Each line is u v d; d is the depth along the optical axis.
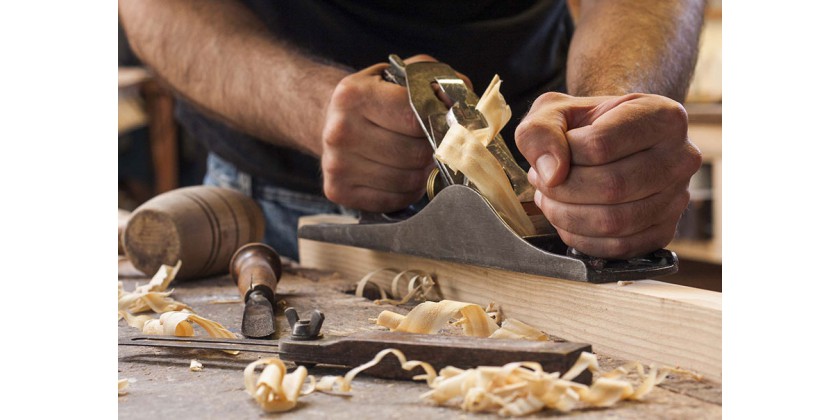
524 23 1.69
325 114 1.40
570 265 0.94
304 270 1.46
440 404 0.74
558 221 0.96
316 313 0.85
